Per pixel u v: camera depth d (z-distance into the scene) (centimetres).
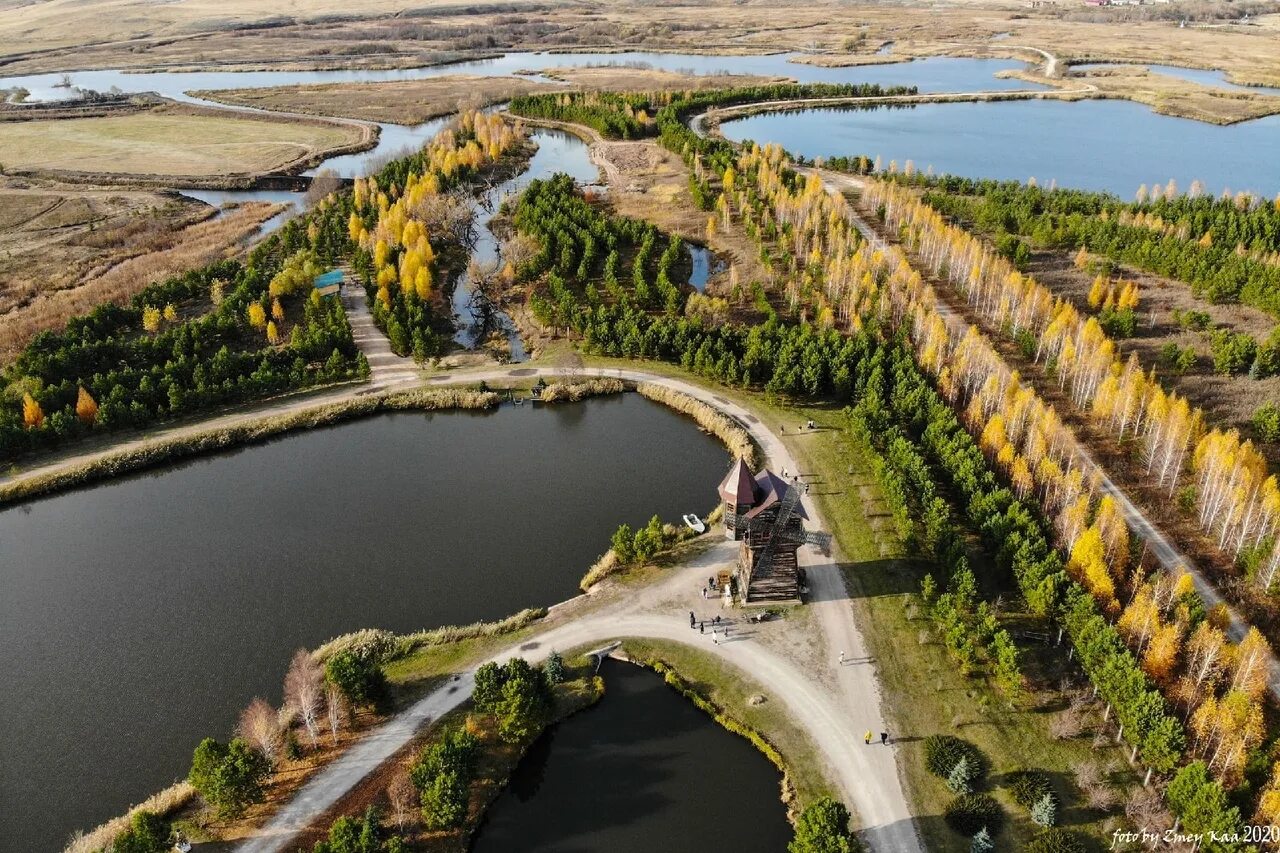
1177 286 14738
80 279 15888
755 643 7594
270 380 11925
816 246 15500
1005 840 5831
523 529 9325
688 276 15688
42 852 5972
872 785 6281
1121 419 10288
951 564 8000
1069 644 7450
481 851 6028
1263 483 8669
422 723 6806
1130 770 6319
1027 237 17250
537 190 18975
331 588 8488
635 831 6134
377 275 14700
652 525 8581
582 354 13062
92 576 8700
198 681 7388
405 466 10569
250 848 5825
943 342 11469
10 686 7369
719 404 11556
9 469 10269
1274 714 6644
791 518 7806
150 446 10681
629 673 7419
